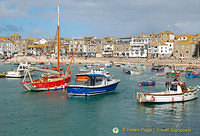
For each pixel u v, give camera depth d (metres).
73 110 32.50
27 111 31.80
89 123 27.36
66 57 174.12
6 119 28.39
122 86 53.75
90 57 174.12
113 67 122.06
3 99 38.69
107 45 176.00
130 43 161.38
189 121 28.02
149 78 71.81
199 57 135.00
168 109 32.91
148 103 35.00
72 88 40.28
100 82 42.69
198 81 66.00
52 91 45.44
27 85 44.31
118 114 30.75
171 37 162.50
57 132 24.66
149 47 155.50
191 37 152.38
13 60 159.00
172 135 23.86
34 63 137.62
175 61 130.12
